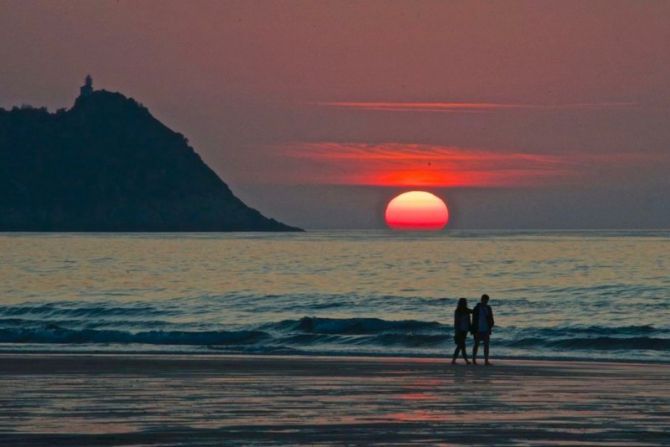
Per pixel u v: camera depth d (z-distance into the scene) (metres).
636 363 109.25
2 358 110.50
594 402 70.88
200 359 110.62
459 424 59.88
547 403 70.19
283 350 127.44
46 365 101.00
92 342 144.88
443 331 159.00
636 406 68.56
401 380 87.00
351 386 81.75
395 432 56.72
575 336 148.38
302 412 65.19
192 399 72.19
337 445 52.41
